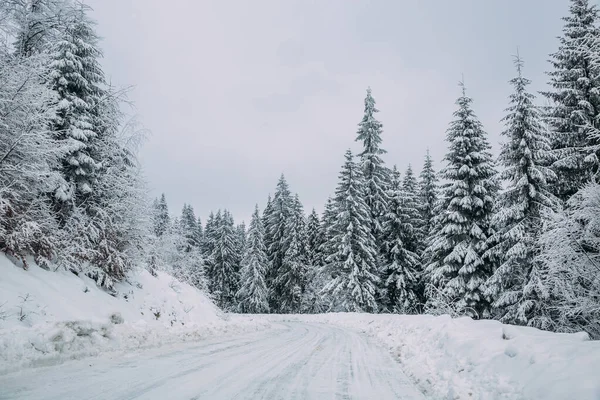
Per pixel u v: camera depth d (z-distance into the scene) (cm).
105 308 1105
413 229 3281
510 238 1742
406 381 678
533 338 581
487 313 2036
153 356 791
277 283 4472
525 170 1725
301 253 4544
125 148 1478
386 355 1022
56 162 1150
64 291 1012
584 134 1533
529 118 1712
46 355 639
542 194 1673
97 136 1391
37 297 874
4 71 999
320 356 942
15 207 1006
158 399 475
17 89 995
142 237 1506
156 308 1430
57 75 1234
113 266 1282
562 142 1656
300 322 2831
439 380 642
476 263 2042
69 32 1330
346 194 3281
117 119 1468
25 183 1053
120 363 691
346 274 3162
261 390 556
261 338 1338
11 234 932
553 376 438
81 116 1286
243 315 3662
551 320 1477
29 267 991
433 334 997
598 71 1446
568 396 386
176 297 1634
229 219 5338
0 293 789
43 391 478
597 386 371
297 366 778
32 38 1433
